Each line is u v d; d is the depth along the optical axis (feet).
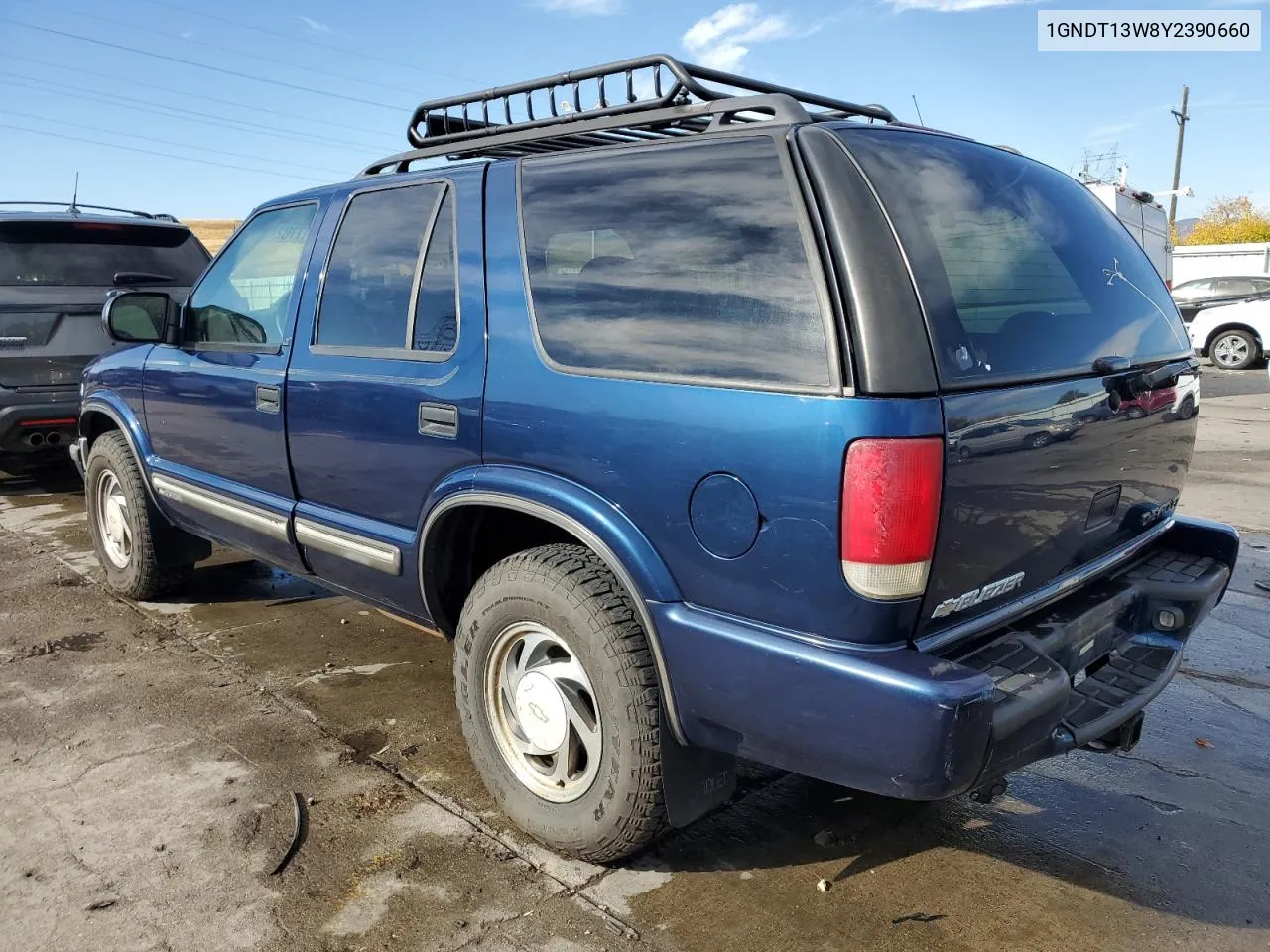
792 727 7.12
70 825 9.40
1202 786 10.61
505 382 8.82
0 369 21.08
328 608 15.80
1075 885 8.79
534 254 8.93
